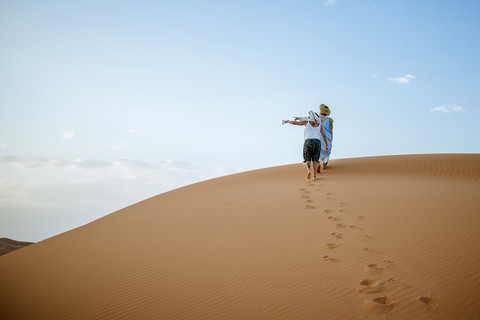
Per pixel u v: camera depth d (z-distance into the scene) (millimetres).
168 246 6824
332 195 9031
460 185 9648
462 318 3398
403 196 8258
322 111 12625
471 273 4176
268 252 5684
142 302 4641
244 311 4027
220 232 7172
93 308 4691
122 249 7137
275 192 10297
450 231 5574
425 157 15109
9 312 4977
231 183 13867
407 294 3896
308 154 11328
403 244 5273
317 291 4227
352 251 5266
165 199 12570
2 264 8227
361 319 3566
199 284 4906
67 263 6887
